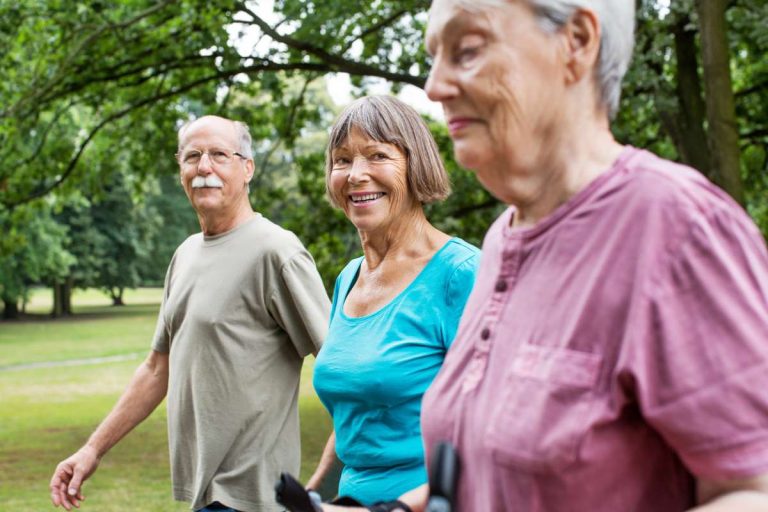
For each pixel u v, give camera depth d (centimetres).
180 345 313
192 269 317
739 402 94
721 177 635
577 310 105
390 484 214
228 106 1130
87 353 2522
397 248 230
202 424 304
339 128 235
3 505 799
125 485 883
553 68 108
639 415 103
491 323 117
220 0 873
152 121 1116
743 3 766
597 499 104
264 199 1102
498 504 111
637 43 706
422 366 215
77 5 971
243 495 300
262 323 308
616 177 107
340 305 238
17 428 1259
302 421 1292
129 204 4088
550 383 105
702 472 97
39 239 3316
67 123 1260
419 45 984
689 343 97
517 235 116
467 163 113
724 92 632
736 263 99
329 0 915
